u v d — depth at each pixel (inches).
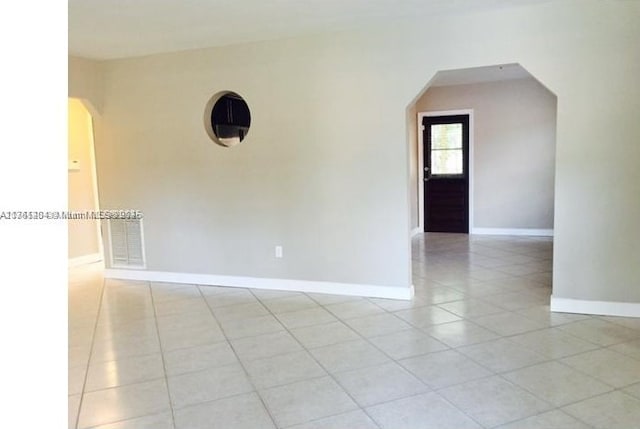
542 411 91.8
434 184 306.3
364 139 165.3
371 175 166.1
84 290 190.7
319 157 172.1
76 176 239.5
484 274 197.9
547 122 275.7
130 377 113.1
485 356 117.5
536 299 162.2
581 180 141.6
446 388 102.2
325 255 175.9
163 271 201.8
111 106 199.0
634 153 135.9
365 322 144.9
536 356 116.4
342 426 89.3
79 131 240.4
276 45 172.4
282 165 177.8
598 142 138.9
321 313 154.8
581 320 140.2
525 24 142.0
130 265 207.2
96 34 156.9
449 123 299.0
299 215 177.8
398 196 163.6
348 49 163.2
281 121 175.8
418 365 113.8
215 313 158.7
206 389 106.0
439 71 153.6
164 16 138.9
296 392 103.1
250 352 125.6
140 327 147.3
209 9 133.6
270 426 90.3
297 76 171.2
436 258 231.1
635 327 133.3
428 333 134.0
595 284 144.0
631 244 139.1
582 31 136.8
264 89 176.4
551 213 281.6
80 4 126.9
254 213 184.4
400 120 160.1
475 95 289.6
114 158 202.1
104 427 91.7
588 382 102.7
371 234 168.6
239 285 190.2
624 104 135.3
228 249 190.2
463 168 299.1
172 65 188.1
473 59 148.6
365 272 171.0
